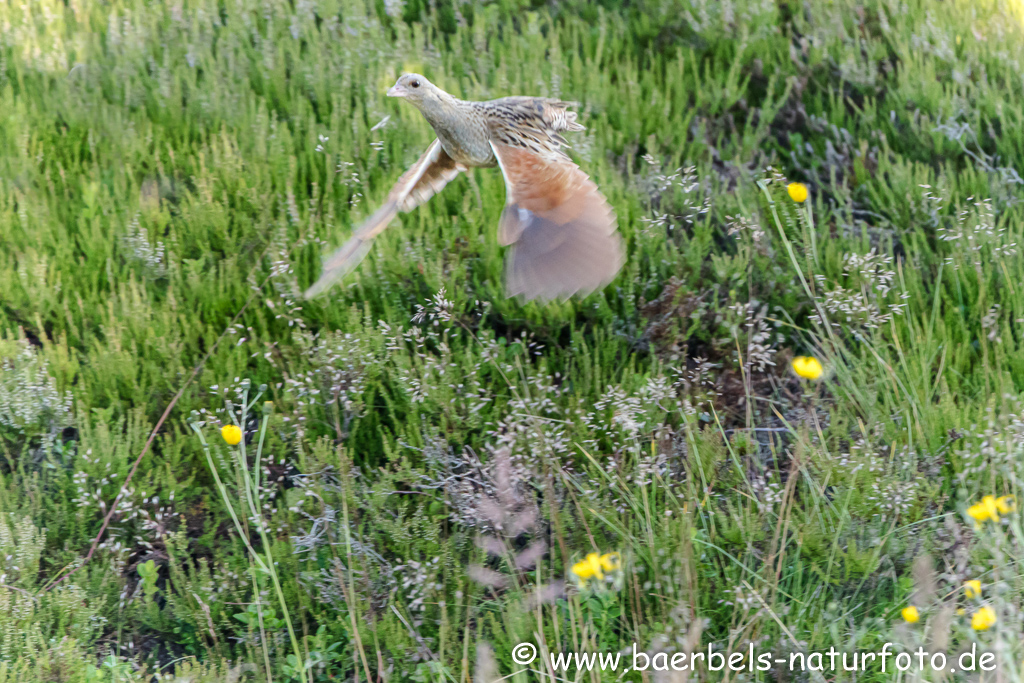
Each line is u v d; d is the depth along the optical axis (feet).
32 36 72.95
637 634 42.78
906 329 56.95
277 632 46.29
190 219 59.62
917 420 51.06
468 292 58.29
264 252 57.98
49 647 44.24
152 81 69.82
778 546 47.16
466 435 52.60
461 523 48.39
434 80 68.80
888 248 61.72
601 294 57.36
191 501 51.62
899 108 69.56
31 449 52.11
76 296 56.49
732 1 75.61
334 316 56.59
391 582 46.85
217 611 47.01
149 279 58.18
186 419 52.75
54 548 48.96
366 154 64.28
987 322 54.19
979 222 60.49
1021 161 66.44
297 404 52.80
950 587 44.88
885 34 75.77
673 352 56.54
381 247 58.08
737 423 55.42
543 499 50.11
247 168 62.64
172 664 46.19
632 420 49.60
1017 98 71.31
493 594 46.65
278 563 48.08
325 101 69.15
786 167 68.44
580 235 28.25
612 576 44.16
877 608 45.52
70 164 63.36
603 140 66.44
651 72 71.61
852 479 47.03
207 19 75.41
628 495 48.44
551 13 78.13
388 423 54.39
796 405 55.88
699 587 45.60
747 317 56.18
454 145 35.01
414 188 37.50
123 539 49.67
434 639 45.60
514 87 68.85
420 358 54.39
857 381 55.26
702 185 64.13
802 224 60.59
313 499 49.55
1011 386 52.85
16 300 56.03
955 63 73.00
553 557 46.68
